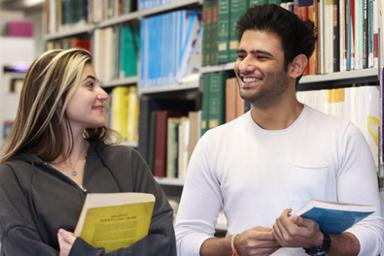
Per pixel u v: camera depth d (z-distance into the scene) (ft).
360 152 7.29
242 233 7.06
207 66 11.28
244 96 7.37
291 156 7.36
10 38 25.94
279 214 7.27
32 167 6.77
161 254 6.61
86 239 6.24
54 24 16.84
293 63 7.50
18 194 6.56
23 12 30.48
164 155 12.50
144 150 12.96
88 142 7.32
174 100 13.35
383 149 8.08
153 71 13.07
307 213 6.35
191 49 12.31
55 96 6.79
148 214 6.48
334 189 7.29
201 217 7.80
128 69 14.30
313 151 7.32
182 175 12.10
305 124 7.50
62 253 6.18
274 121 7.50
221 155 7.69
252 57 7.34
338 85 9.94
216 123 10.85
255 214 7.36
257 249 6.88
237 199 7.49
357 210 6.23
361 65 8.68
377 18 8.46
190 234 7.71
